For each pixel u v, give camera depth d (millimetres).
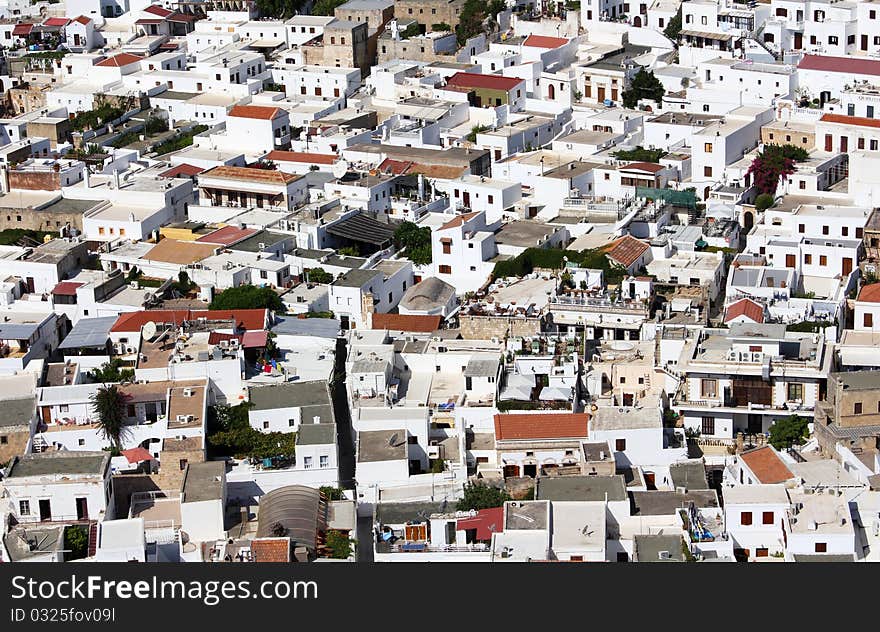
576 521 194250
